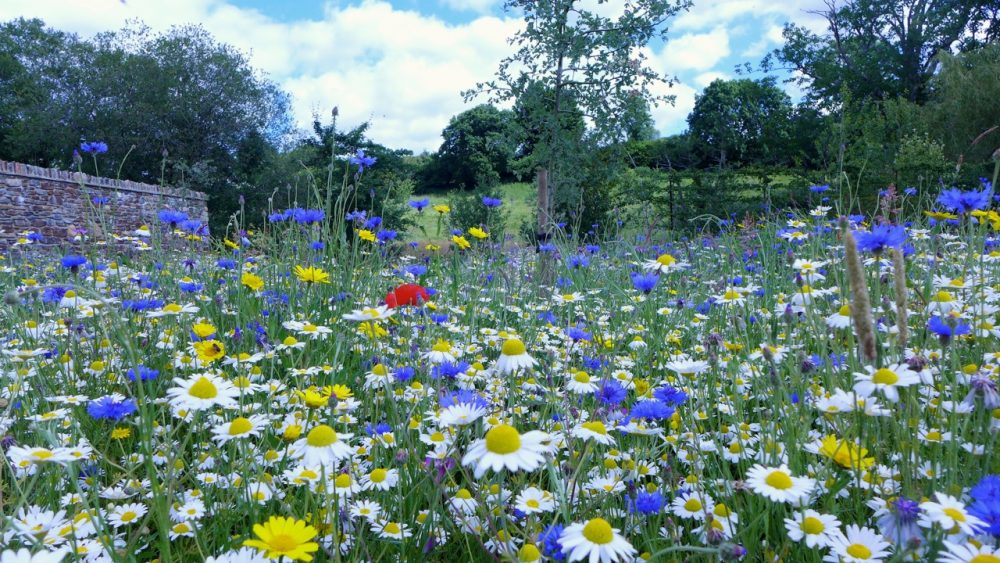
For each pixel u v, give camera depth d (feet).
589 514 5.60
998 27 109.09
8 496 5.85
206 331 8.23
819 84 115.03
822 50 117.19
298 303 12.89
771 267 15.35
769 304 12.98
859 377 4.83
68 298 10.39
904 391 5.96
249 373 8.63
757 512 5.20
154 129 83.10
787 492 4.29
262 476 5.63
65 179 48.24
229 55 91.71
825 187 19.34
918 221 15.71
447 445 5.57
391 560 5.39
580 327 11.11
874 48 114.01
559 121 26.96
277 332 11.33
